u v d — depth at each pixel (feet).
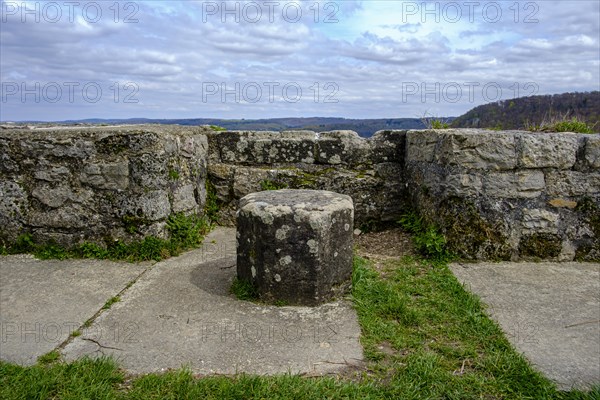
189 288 11.54
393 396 7.38
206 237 16.37
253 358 8.43
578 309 10.49
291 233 10.34
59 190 13.87
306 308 10.43
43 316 10.07
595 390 7.38
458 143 13.55
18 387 7.43
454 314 10.20
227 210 18.25
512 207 13.61
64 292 11.34
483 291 11.45
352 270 11.24
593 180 13.57
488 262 13.48
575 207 13.69
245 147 18.48
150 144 13.75
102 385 7.52
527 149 13.38
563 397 7.43
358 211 17.51
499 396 7.52
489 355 8.57
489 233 13.64
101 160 13.69
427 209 15.21
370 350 8.70
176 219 14.88
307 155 18.22
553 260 13.67
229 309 10.37
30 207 14.02
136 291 11.39
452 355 8.60
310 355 8.54
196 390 7.34
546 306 10.64
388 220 17.57
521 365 8.16
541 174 13.56
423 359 8.30
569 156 13.46
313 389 7.43
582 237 13.71
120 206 13.79
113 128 14.98
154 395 7.34
